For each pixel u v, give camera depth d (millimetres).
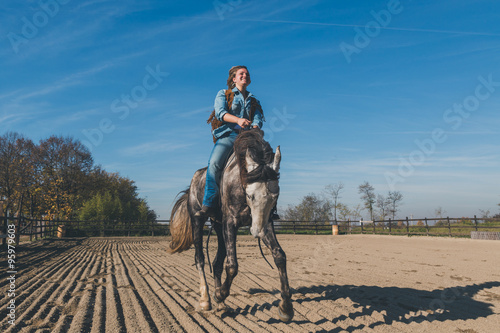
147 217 30719
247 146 3043
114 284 5609
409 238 19125
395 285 5590
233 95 3842
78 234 24266
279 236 22969
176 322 3477
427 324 3533
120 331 3107
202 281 3953
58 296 4586
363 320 3633
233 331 3176
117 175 48875
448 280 6059
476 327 3443
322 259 9414
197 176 4195
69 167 36812
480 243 14883
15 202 34094
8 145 36188
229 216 3311
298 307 4152
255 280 6059
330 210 34594
